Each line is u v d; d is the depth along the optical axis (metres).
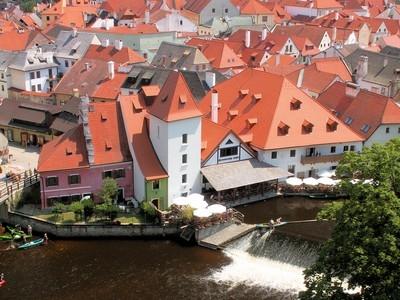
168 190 91.69
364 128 105.25
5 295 73.69
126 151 93.88
